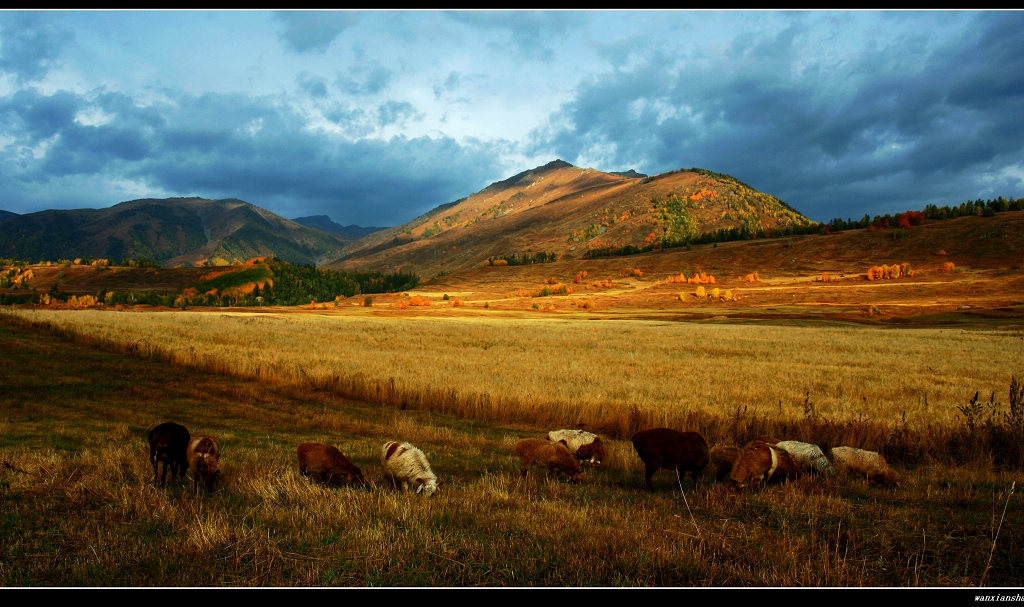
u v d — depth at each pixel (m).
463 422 15.85
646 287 178.25
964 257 155.00
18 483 7.34
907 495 8.15
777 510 7.05
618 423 14.87
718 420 13.91
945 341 47.38
